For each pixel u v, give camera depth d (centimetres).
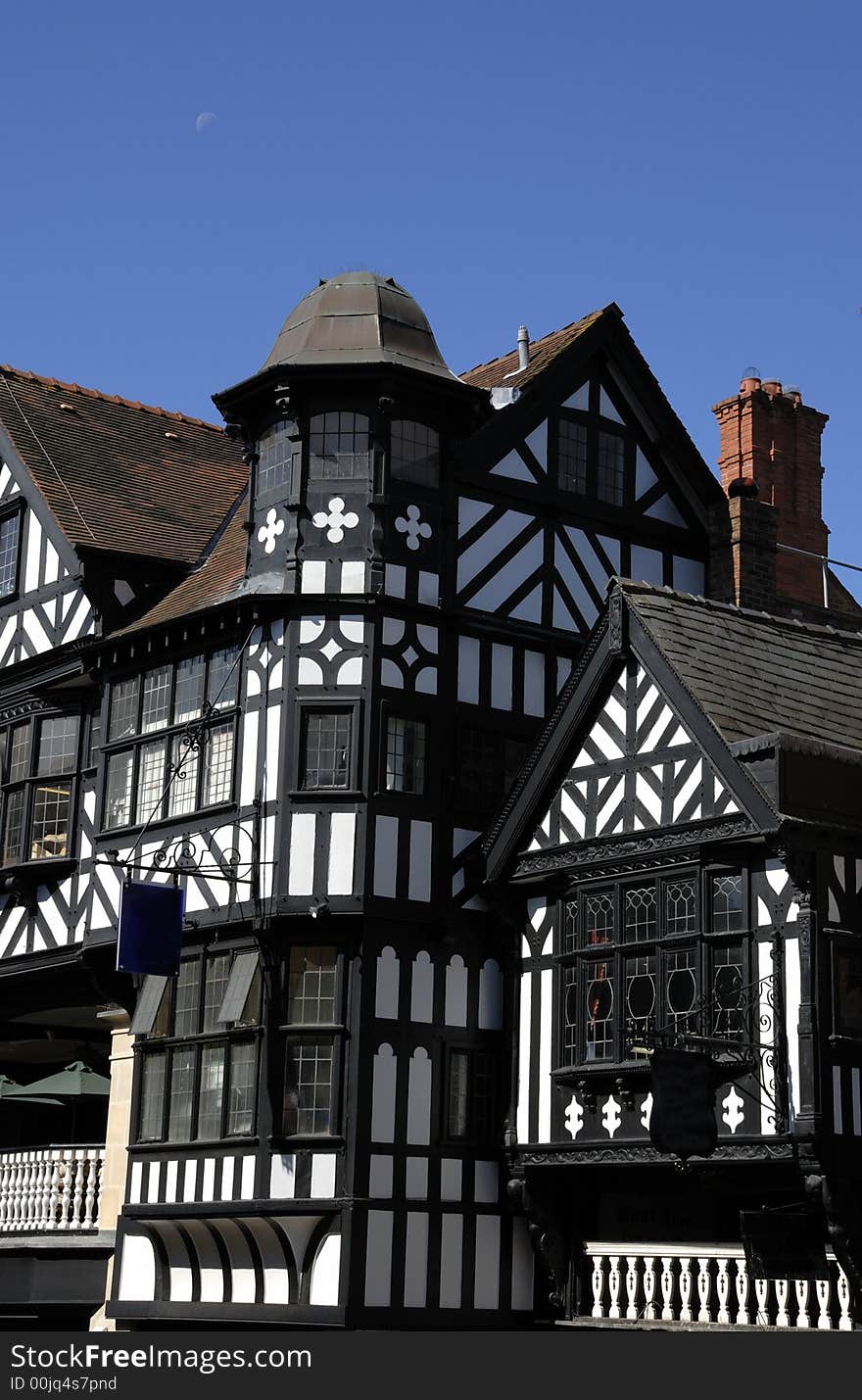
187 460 2633
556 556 2209
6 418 2480
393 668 2044
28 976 2305
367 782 2002
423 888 2019
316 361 2086
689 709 1845
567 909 1958
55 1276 2180
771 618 2045
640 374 2306
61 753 2342
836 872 1766
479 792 2092
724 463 2591
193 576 2323
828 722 1933
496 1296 1981
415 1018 1989
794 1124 1692
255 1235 1975
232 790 2059
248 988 1991
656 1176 1908
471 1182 1992
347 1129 1920
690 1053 1709
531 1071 1967
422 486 2102
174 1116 2061
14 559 2438
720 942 1792
